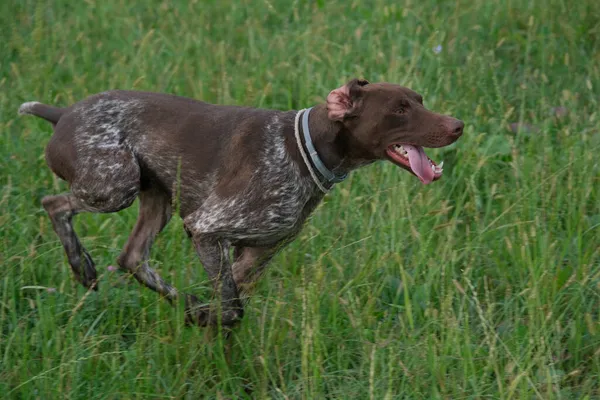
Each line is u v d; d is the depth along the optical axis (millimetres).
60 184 11508
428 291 9516
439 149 11945
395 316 9609
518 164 11219
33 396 8281
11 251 10062
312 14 15547
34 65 13492
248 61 14336
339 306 9383
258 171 8711
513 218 10594
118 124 9141
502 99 12750
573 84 13586
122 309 9250
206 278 10078
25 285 9812
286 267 10078
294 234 9164
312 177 8836
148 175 9297
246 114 9031
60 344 8562
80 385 8219
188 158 9008
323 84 13328
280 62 13852
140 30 14945
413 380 8406
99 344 8695
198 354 8656
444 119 8508
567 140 11711
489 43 14594
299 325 9070
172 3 16219
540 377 8336
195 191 9086
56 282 9961
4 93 12922
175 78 13484
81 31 15133
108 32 15289
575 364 8922
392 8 14992
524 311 9398
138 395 8070
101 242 10500
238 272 9406
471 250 10109
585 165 11000
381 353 8625
